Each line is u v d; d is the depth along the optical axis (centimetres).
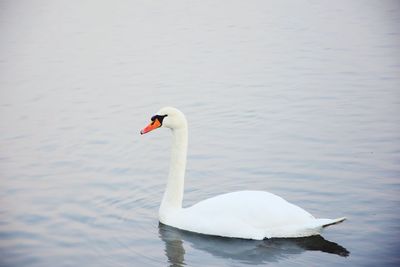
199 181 1538
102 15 3162
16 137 1875
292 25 2870
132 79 2305
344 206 1374
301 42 2639
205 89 2181
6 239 1309
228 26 2889
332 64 2375
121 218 1386
